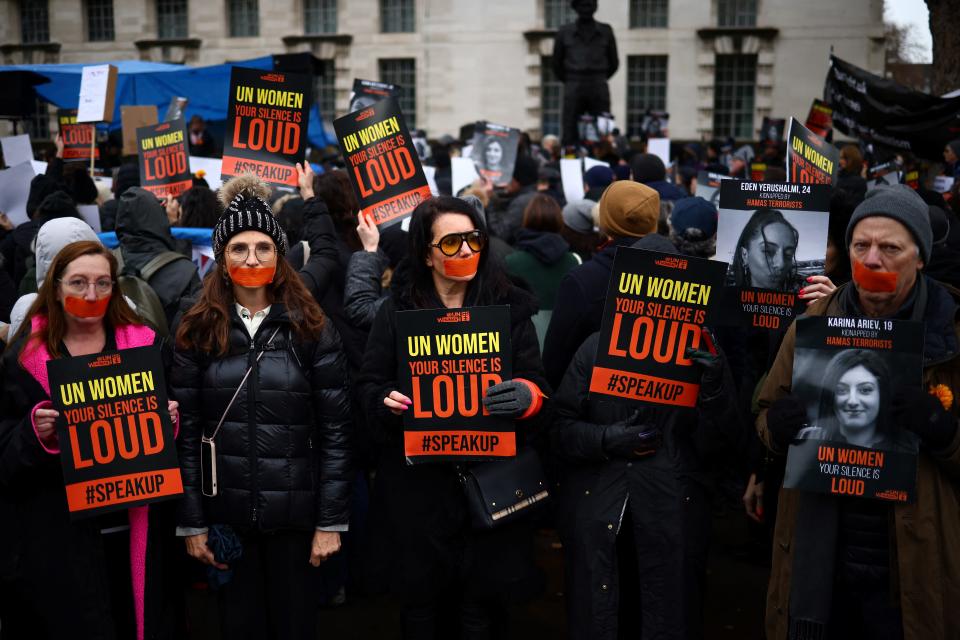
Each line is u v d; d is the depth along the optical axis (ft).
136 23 103.76
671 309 10.00
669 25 95.50
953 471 8.30
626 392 10.03
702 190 22.82
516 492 10.20
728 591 15.98
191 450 10.43
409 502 10.33
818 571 8.81
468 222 10.23
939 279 13.24
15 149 25.39
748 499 12.39
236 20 103.14
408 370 9.98
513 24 98.37
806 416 8.63
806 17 93.25
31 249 16.24
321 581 14.90
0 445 9.73
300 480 10.39
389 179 14.20
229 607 10.57
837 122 26.37
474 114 100.07
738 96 96.27
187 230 16.75
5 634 10.20
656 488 10.38
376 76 101.45
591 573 10.39
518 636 14.32
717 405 9.91
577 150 46.03
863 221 8.70
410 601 10.36
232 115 15.92
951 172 23.86
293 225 16.43
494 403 9.73
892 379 8.40
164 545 10.69
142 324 10.53
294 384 10.39
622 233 11.88
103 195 23.70
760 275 11.37
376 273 13.17
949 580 8.38
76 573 9.88
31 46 105.70
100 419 9.63
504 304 10.23
